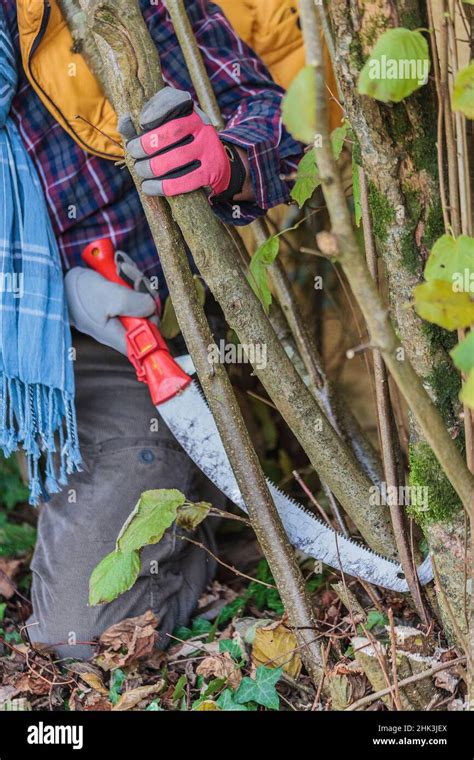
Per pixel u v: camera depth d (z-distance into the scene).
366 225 1.17
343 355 2.13
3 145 1.48
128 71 1.16
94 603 1.26
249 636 1.46
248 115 1.46
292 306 1.54
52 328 1.45
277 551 1.23
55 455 1.61
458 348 0.96
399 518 1.23
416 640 1.19
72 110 1.45
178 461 1.63
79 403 1.63
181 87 1.54
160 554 1.57
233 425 1.21
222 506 1.83
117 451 1.60
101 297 1.45
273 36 1.72
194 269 1.66
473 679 1.06
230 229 1.55
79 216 1.55
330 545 1.31
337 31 1.07
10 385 1.43
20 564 1.89
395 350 0.91
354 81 1.08
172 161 1.14
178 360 1.42
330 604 1.54
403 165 1.11
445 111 1.07
